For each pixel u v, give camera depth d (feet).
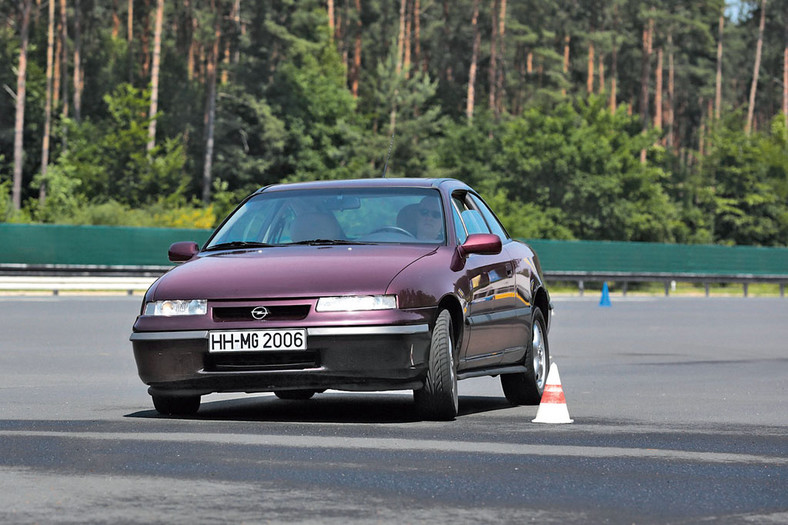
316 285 96.78
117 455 79.10
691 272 569.64
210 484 68.64
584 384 143.64
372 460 77.77
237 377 96.12
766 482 71.77
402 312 96.37
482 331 106.93
